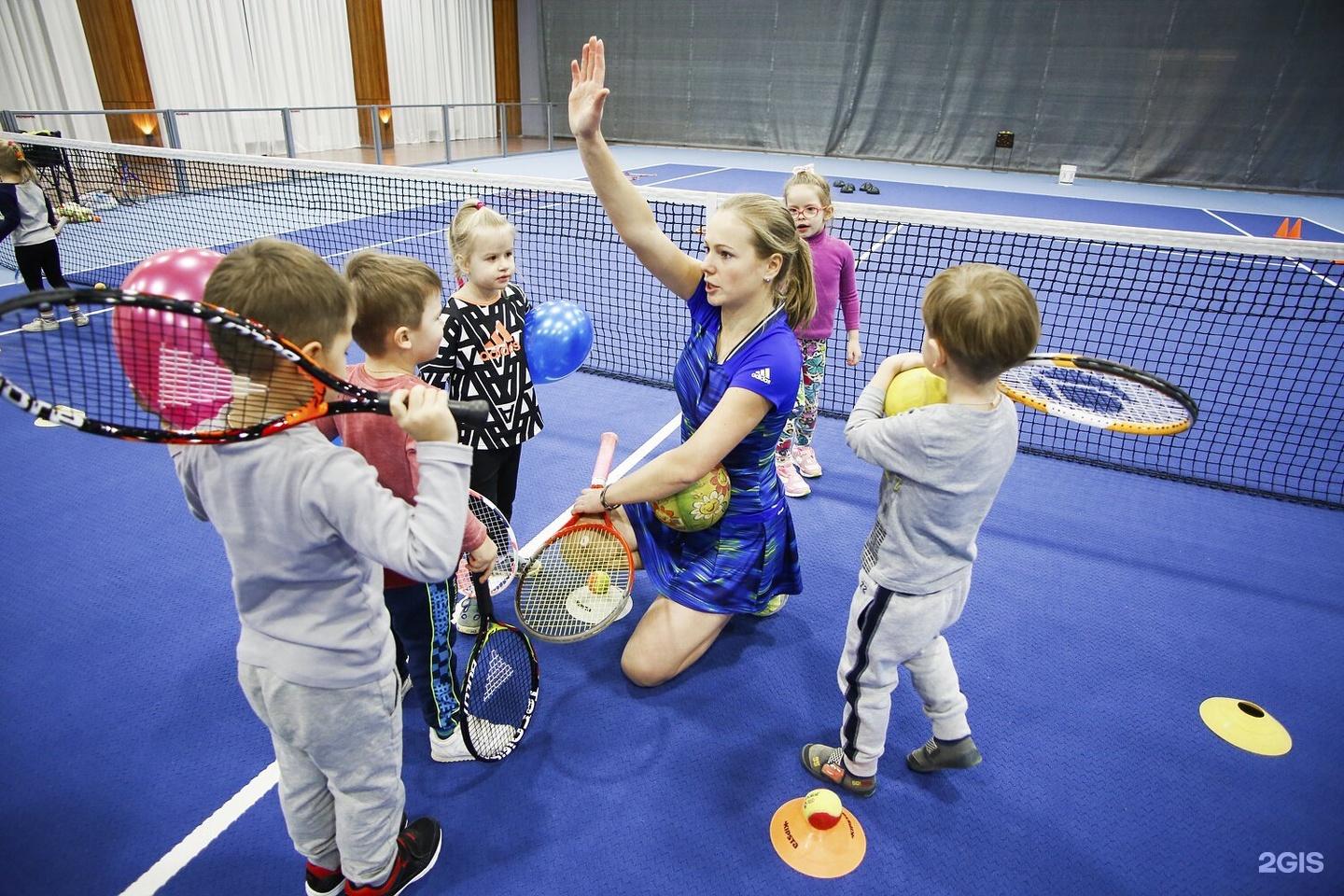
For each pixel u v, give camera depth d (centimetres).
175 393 130
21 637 278
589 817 220
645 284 746
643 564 282
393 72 1658
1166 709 264
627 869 205
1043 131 1684
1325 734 255
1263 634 300
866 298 746
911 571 191
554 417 473
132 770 229
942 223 389
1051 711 262
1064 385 208
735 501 257
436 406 138
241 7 1312
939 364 180
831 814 208
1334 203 1437
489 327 262
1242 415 508
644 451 434
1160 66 1555
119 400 147
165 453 415
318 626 147
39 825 212
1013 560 343
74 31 1095
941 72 1723
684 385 259
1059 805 229
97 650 274
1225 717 257
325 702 152
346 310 145
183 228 894
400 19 1645
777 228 217
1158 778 238
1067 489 405
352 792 167
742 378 226
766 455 252
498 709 252
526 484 393
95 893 195
